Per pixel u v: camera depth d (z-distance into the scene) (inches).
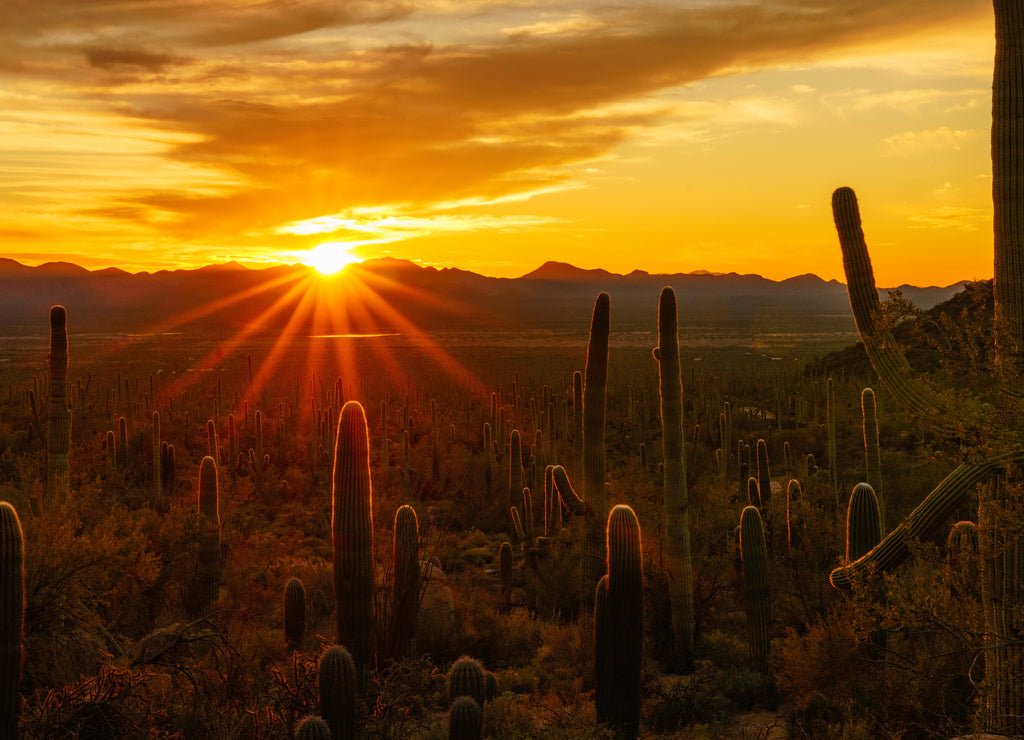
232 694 361.4
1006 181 279.3
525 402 2667.3
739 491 866.1
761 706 455.2
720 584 624.7
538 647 609.9
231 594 663.8
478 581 821.2
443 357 6683.1
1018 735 272.8
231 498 1245.1
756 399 2405.3
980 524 289.9
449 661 550.3
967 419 268.8
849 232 315.3
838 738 338.6
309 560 776.3
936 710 328.5
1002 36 285.1
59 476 612.4
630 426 2041.1
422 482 1486.2
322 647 418.9
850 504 437.4
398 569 465.1
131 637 487.2
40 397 2433.6
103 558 404.2
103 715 311.9
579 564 716.0
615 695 386.0
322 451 1818.4
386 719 353.4
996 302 281.0
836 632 358.3
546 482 796.0
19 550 291.9
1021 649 276.2
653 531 631.8
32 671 364.5
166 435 2044.8
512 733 372.5
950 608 295.0
